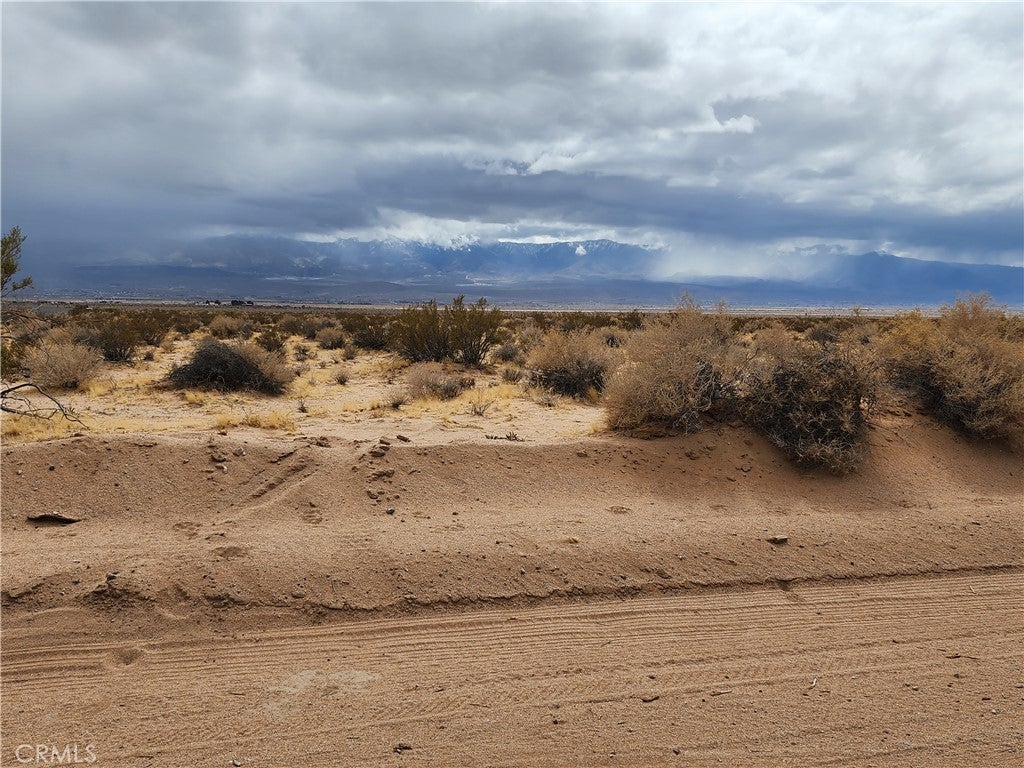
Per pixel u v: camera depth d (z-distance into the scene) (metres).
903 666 4.99
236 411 13.12
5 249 9.12
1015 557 6.94
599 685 4.66
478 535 6.75
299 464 8.12
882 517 7.71
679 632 5.46
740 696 4.55
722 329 15.80
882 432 9.97
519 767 3.78
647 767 3.79
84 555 6.01
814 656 5.12
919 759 3.89
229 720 4.18
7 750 3.83
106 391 15.21
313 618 5.46
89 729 4.06
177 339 32.44
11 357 15.37
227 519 7.02
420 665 4.89
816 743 4.04
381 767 3.74
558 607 5.83
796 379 9.62
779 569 6.54
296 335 36.22
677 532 7.04
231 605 5.49
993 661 5.07
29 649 4.91
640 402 10.09
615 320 37.22
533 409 13.55
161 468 7.75
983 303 14.57
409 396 15.36
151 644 5.05
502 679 4.72
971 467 9.55
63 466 7.59
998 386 10.37
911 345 12.14
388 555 6.21
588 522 7.25
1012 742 4.06
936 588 6.34
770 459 9.23
